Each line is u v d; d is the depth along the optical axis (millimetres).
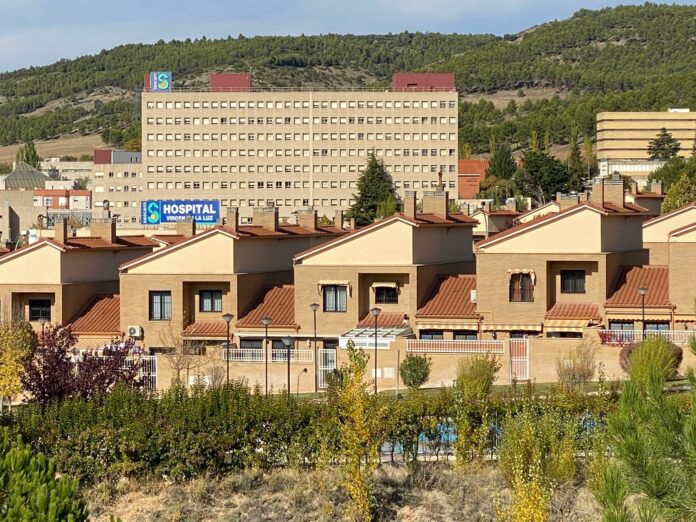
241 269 118812
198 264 118250
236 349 108312
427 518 69562
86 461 78188
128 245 131125
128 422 79250
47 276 121688
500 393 82125
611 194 117938
